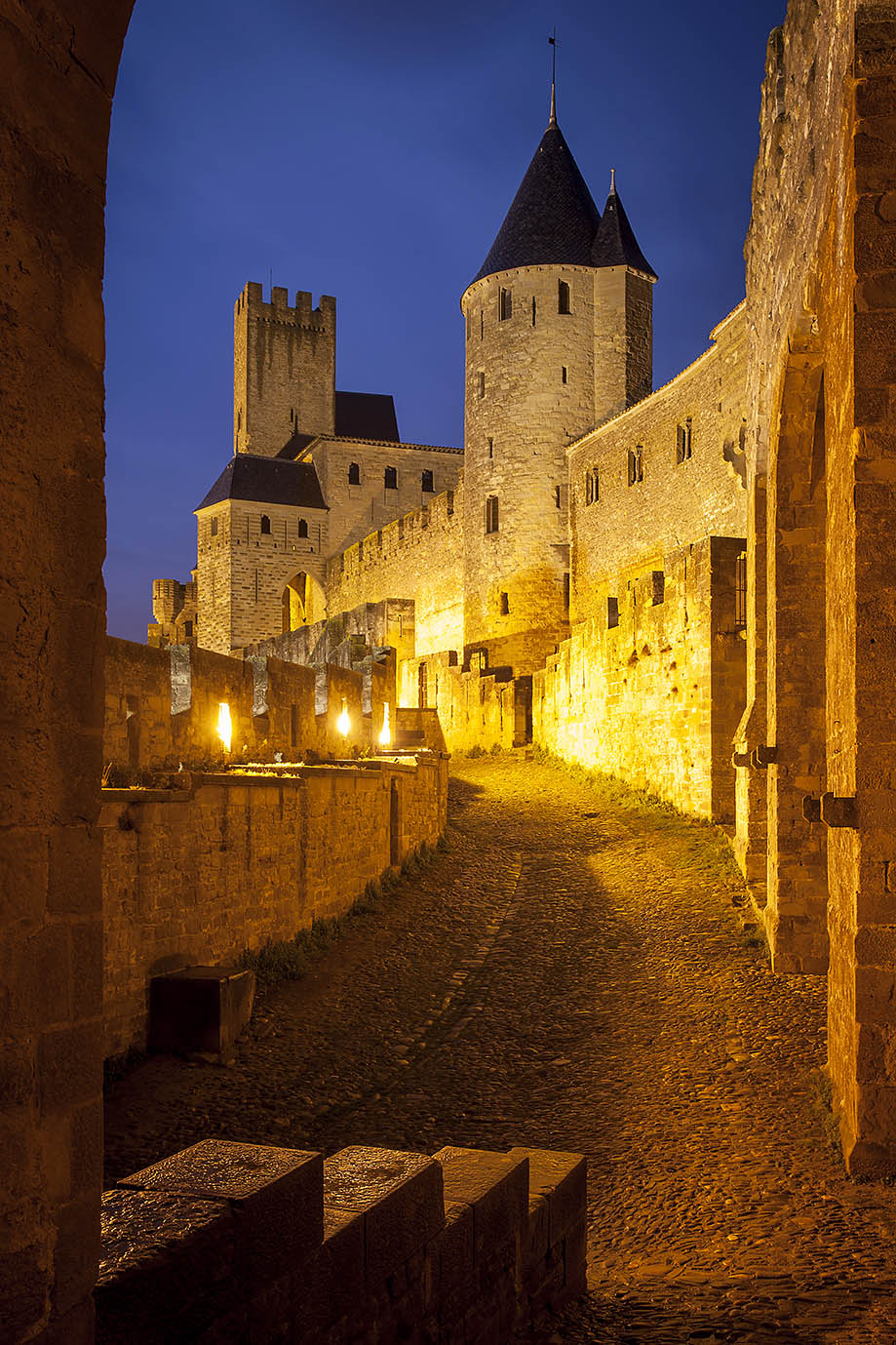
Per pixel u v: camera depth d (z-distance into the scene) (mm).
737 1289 5203
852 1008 6805
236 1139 8117
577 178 47844
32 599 3000
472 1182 4723
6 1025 2852
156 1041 9719
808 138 8969
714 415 32750
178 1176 3520
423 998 11945
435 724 36438
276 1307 3412
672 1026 10180
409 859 17922
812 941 11180
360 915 14977
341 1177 4145
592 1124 8188
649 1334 4719
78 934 3137
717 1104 8180
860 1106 6609
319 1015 11078
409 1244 4086
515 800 24625
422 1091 9266
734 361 30812
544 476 44406
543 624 44125
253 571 65875
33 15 2986
